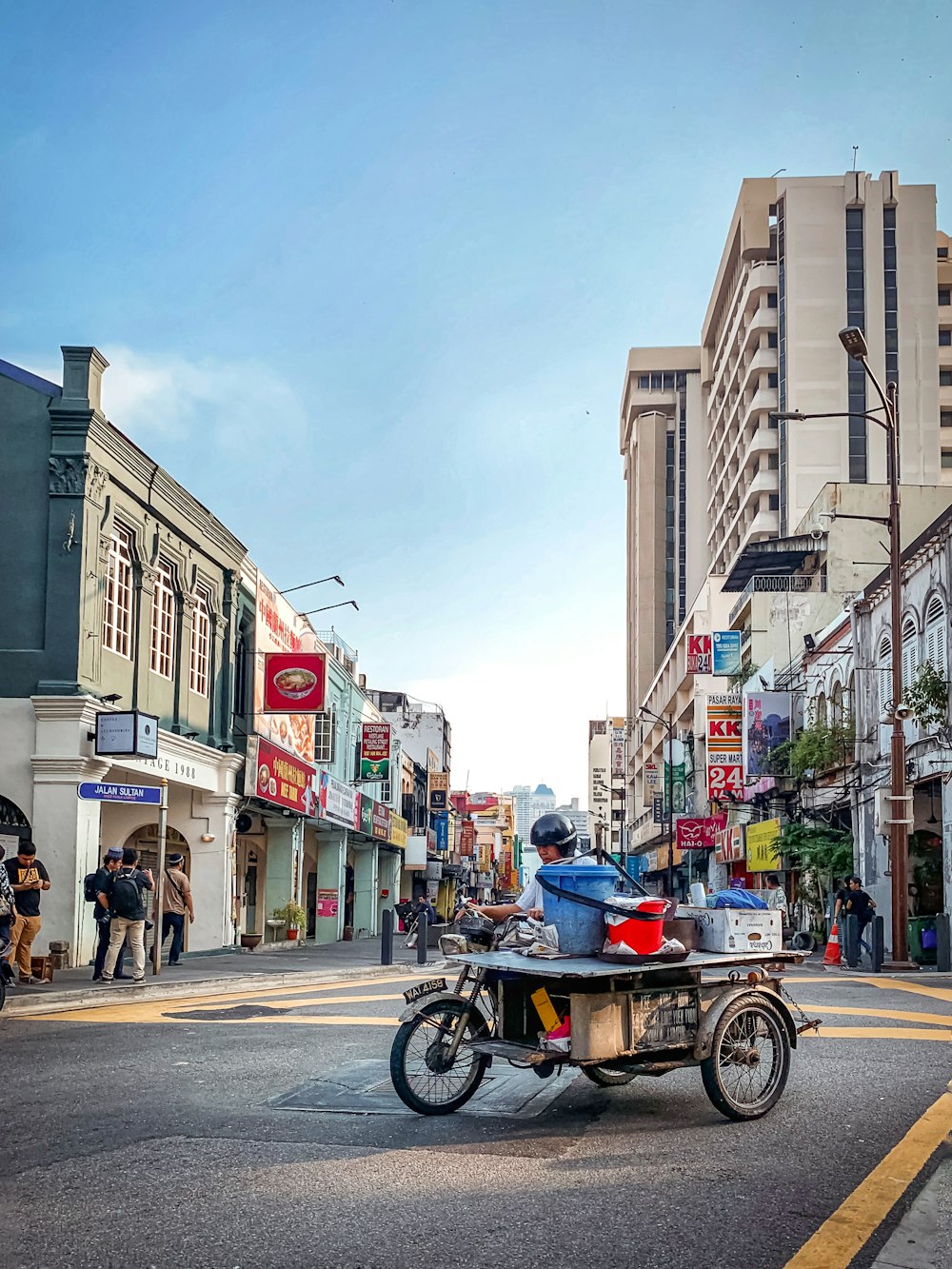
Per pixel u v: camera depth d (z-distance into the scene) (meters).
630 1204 4.97
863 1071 7.95
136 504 20.55
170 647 22.48
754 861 37.84
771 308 81.12
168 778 21.55
